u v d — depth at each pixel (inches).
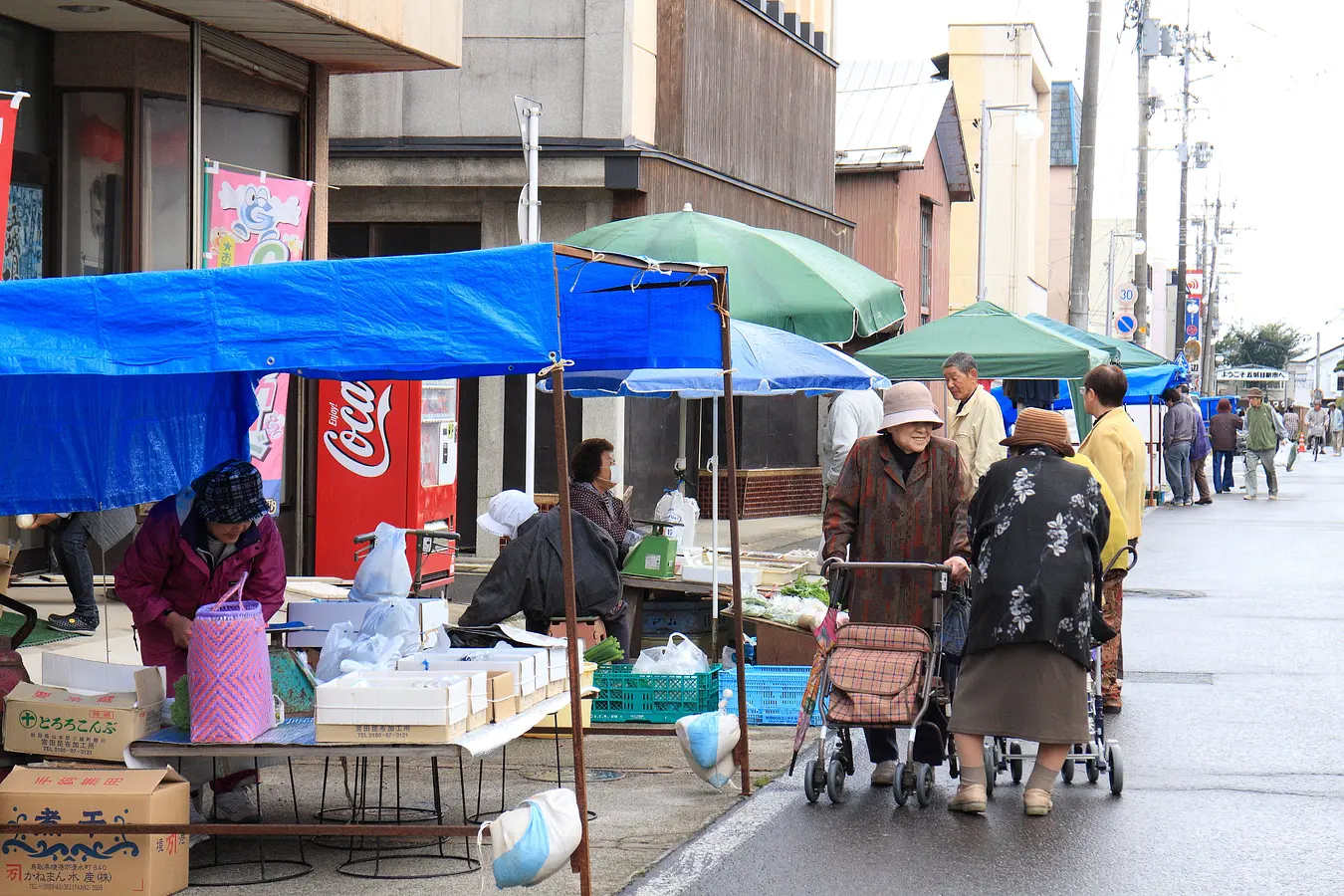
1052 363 750.5
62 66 577.9
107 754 311.6
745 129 1103.6
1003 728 382.3
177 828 297.0
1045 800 385.4
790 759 451.5
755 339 563.2
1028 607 376.2
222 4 555.2
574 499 556.4
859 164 1558.8
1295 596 859.4
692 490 1133.1
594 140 917.8
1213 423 1886.1
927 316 1756.9
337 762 437.7
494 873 288.0
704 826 371.9
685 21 972.6
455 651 357.7
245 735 307.7
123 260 578.2
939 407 1801.2
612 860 337.7
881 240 1583.4
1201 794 411.2
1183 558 1074.1
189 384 407.2
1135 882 329.1
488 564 905.5
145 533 345.7
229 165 594.6
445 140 924.6
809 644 525.0
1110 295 3218.5
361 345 290.7
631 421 967.6
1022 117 1523.1
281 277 290.8
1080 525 382.3
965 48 2471.7
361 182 928.3
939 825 376.5
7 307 277.7
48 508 368.2
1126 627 741.3
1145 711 533.3
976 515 394.6
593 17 913.5
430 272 293.4
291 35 610.2
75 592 545.6
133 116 576.4
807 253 647.8
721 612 539.2
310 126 671.1
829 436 738.8
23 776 305.4
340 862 333.1
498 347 292.7
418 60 664.4
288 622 404.8
